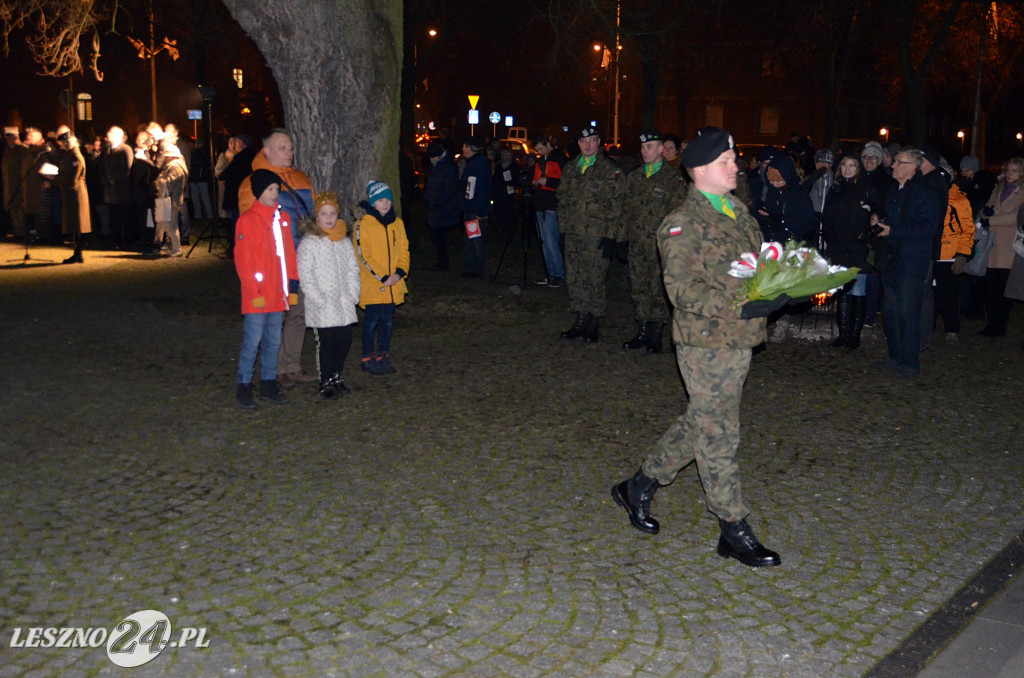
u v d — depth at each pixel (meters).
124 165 17.09
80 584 4.59
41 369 8.67
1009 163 10.66
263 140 7.96
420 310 11.67
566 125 54.97
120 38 41.12
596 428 7.17
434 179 14.80
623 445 6.79
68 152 15.34
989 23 39.44
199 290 12.98
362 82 10.62
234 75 35.16
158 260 16.09
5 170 17.83
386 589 4.56
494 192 19.70
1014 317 12.19
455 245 18.88
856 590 4.63
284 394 7.95
